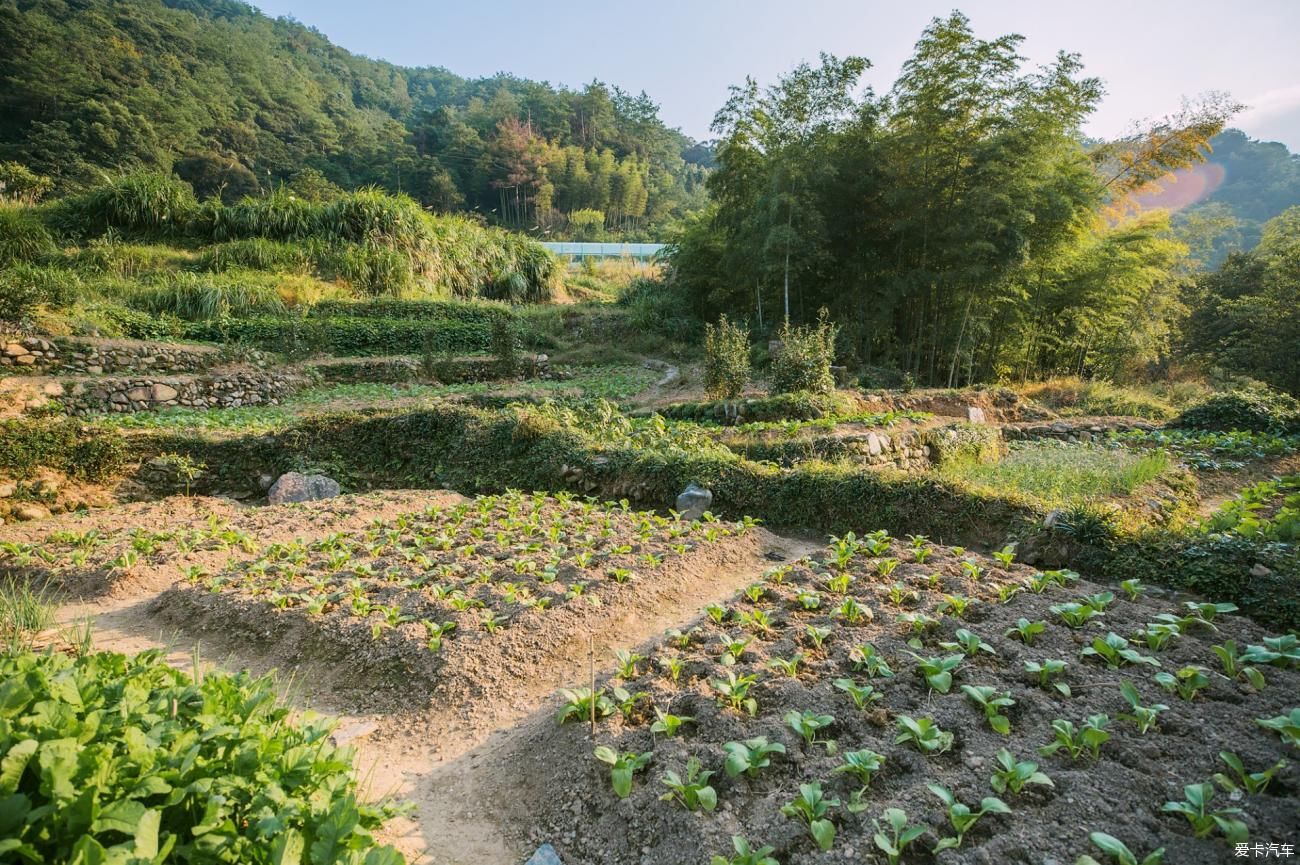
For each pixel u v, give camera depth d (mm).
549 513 7449
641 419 10688
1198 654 3785
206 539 6828
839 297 19453
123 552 6426
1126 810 2672
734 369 12805
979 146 15695
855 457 9062
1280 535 5906
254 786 2422
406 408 11281
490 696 4113
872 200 18203
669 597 5449
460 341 18859
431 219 24375
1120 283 17844
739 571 6129
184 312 16453
